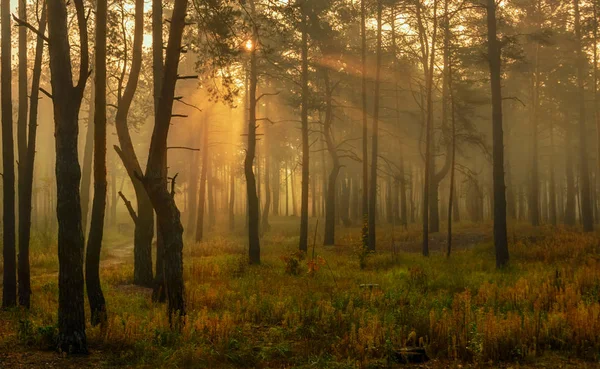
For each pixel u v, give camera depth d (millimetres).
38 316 11812
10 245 13570
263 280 17375
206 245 30094
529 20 37812
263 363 8391
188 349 8484
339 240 34250
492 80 21469
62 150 9062
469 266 20562
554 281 14266
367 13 30859
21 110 15031
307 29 29875
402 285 15625
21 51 15000
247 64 32312
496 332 8766
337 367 7812
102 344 9359
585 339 9016
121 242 42906
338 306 11945
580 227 37156
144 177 10953
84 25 9320
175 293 10875
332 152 34312
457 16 32625
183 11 11258
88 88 36031
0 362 8148
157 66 17578
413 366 8203
